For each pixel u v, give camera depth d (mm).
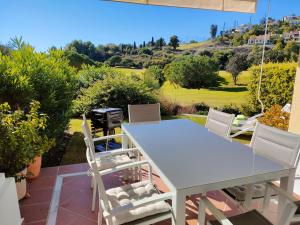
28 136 2342
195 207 2387
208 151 1973
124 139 2879
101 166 2420
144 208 1665
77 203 2504
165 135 2455
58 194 2678
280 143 1903
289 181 1687
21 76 2840
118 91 5180
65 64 4055
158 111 3434
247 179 1527
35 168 3002
